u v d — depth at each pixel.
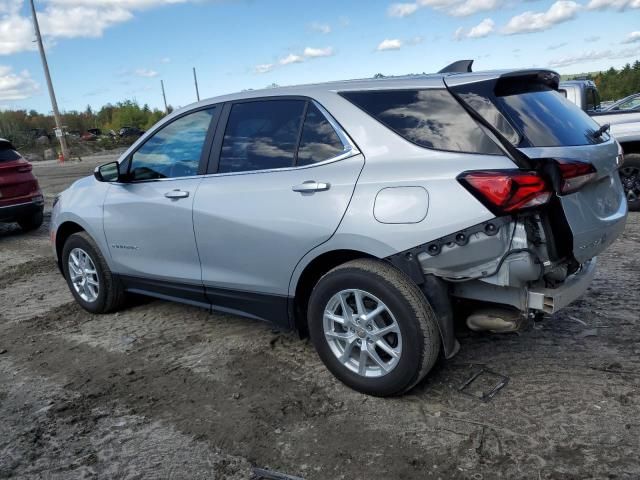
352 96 3.44
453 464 2.71
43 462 2.93
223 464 2.84
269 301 3.74
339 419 3.15
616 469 2.59
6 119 49.78
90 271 5.08
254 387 3.59
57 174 24.41
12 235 9.82
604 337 3.92
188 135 4.21
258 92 3.89
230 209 3.76
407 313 3.05
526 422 2.99
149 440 3.08
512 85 3.26
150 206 4.30
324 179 3.35
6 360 4.29
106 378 3.86
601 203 3.26
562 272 3.10
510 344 3.89
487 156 2.92
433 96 3.19
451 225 2.91
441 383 3.44
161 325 4.79
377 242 3.11
